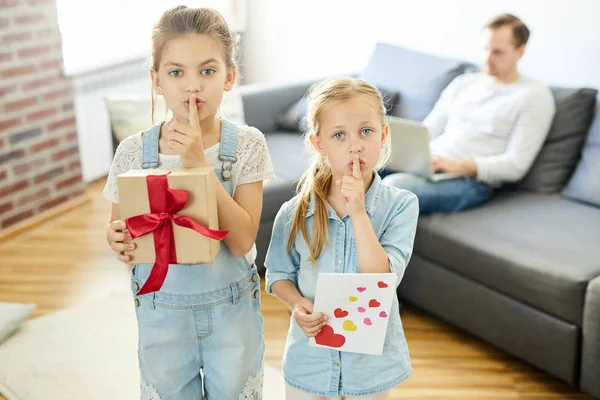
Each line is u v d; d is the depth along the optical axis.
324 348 1.56
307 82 3.93
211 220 1.40
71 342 2.60
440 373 2.42
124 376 2.40
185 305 1.55
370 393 1.56
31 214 3.67
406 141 2.69
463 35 3.59
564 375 2.25
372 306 1.45
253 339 1.64
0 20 3.31
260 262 3.04
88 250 3.39
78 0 4.11
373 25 4.09
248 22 4.86
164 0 4.60
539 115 2.87
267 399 2.26
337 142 1.46
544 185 2.89
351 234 1.54
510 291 2.37
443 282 2.61
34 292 2.98
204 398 1.76
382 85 3.61
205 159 1.43
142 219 1.38
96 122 4.19
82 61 4.09
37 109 3.60
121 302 2.89
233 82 1.53
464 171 2.80
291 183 3.05
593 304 2.13
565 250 2.38
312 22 4.46
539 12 3.24
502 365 2.47
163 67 1.43
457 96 3.17
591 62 3.09
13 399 2.27
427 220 2.66
